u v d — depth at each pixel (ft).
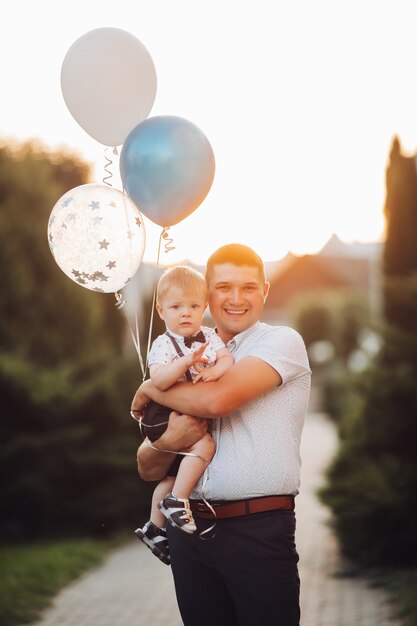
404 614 21.04
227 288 12.50
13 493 32.71
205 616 12.35
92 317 40.42
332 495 28.94
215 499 11.91
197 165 13.41
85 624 21.34
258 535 11.76
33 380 33.58
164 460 12.66
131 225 13.60
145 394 12.33
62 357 38.70
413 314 31.09
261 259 12.72
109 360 38.93
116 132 14.64
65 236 13.46
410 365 29.73
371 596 23.41
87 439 34.40
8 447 32.50
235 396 11.66
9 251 37.55
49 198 40.40
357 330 107.55
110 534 34.14
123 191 14.19
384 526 26.03
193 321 12.48
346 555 28.14
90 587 25.46
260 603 11.78
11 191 39.63
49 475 33.19
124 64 14.34
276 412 11.98
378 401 29.60
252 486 11.76
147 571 27.61
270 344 11.96
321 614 21.71
